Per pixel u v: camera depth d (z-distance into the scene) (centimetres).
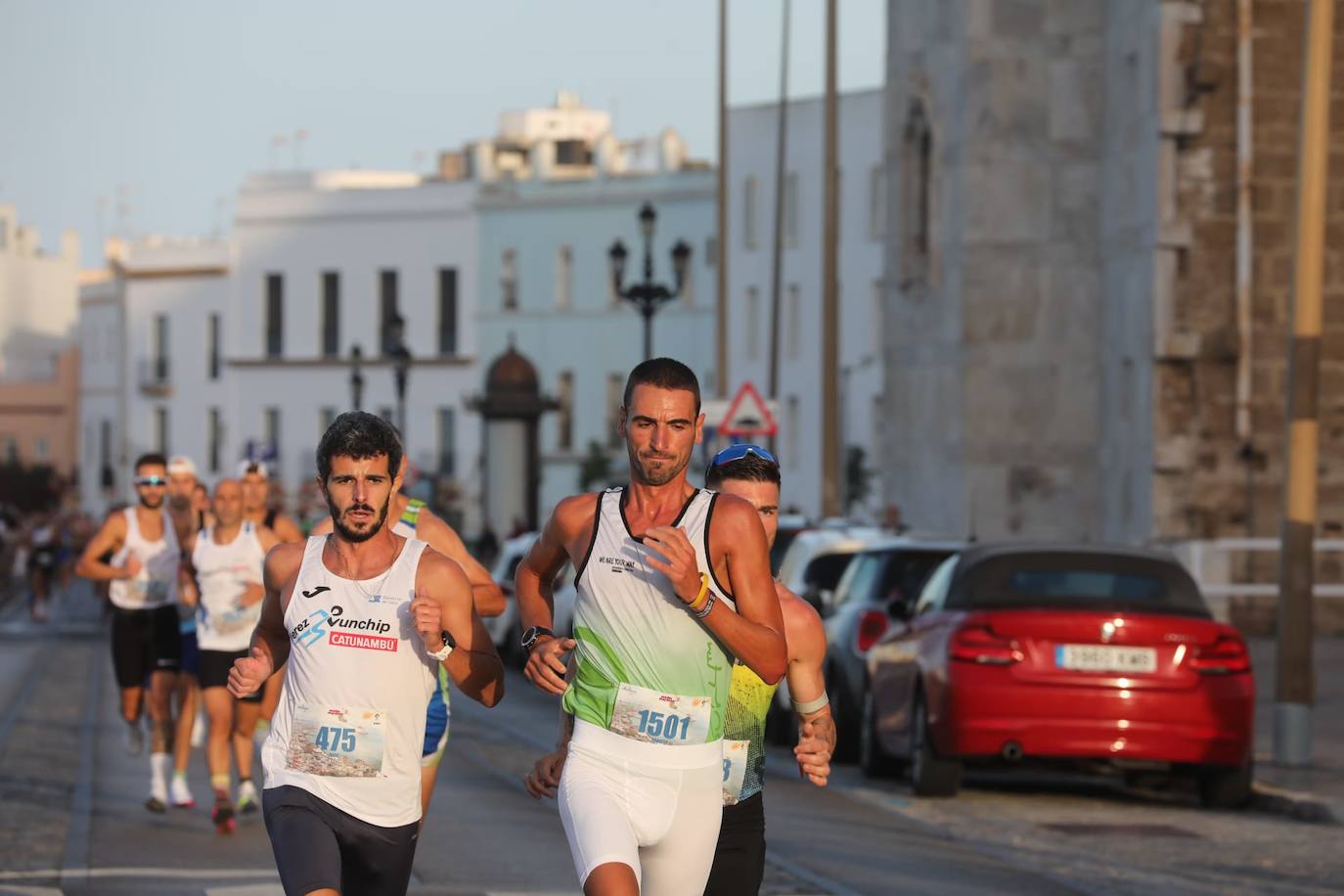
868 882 3406
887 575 5478
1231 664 4400
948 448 10744
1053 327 10500
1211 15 9462
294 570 2102
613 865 1911
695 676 1972
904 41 11350
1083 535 10469
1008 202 10538
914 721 4656
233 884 3294
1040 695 4350
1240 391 9456
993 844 3906
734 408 9075
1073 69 10481
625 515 1994
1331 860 3734
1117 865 3656
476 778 4966
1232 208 9494
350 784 2067
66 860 3556
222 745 3881
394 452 2080
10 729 6188
